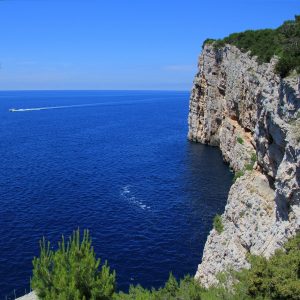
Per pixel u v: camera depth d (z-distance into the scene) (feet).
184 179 277.85
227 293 84.89
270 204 117.91
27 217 206.69
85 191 253.24
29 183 269.85
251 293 79.30
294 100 106.22
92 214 212.43
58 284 93.40
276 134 115.34
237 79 277.23
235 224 125.29
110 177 288.10
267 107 123.85
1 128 586.86
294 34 152.15
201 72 388.37
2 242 176.65
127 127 593.42
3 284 145.28
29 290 141.90
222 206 221.46
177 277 149.79
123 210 218.38
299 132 99.35
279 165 110.73
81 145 430.20
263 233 110.83
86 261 99.76
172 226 195.42
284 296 73.10
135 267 157.07
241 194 129.18
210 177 280.10
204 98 390.42
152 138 471.21
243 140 264.11
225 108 341.00
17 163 333.42
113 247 173.47
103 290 96.37
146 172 301.63
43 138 485.15
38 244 175.73
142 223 199.62
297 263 77.20
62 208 221.05
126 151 389.19
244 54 260.42
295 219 94.43
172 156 355.15
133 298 96.32
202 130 406.00
